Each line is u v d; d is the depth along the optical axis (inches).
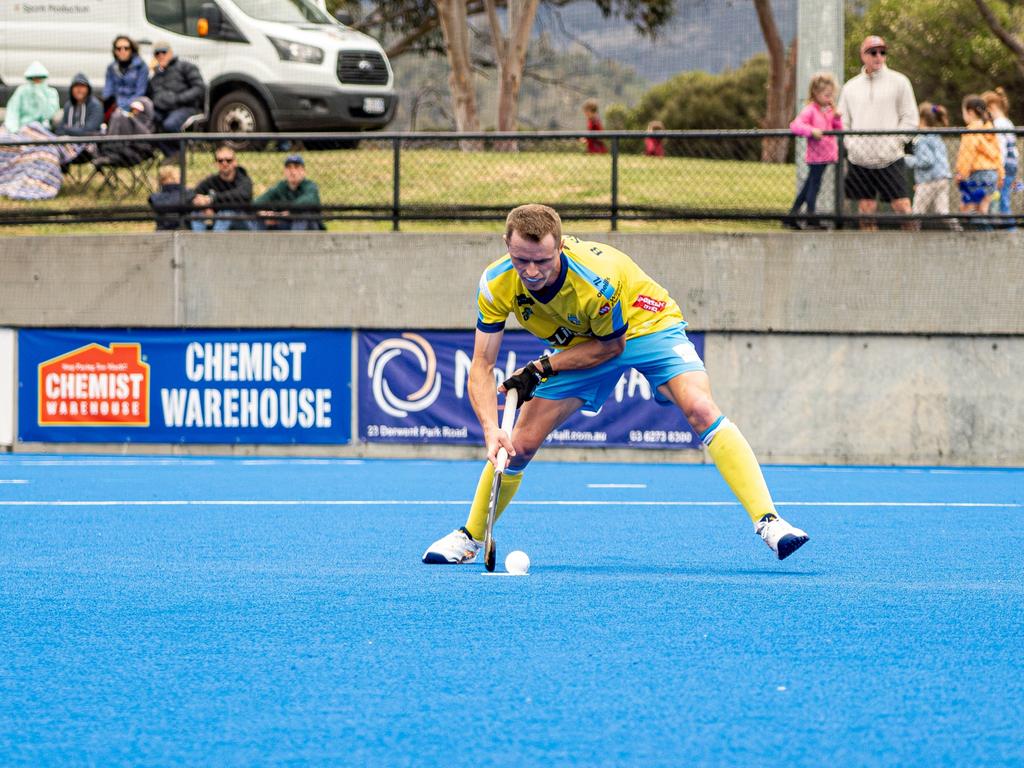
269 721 551.8
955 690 603.5
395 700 585.3
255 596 871.7
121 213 2394.2
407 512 1466.5
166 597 869.2
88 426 2348.7
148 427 2330.2
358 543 1192.2
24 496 1635.1
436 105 5772.6
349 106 2910.9
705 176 2416.3
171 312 2322.8
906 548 1182.3
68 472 1980.8
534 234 829.8
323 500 1596.9
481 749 509.7
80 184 2422.5
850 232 2213.3
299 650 692.1
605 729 537.0
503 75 4921.3
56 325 2356.1
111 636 733.3
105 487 1752.0
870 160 2230.6
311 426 2294.5
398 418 2276.1
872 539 1254.9
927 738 524.4
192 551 1131.9
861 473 2069.4
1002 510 1536.7
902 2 5846.5
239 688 609.0
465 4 4948.3
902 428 2220.7
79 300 2342.5
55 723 550.9
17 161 2433.6
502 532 1295.5
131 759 500.4
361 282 2277.3
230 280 2304.4
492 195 2458.2
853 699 586.2
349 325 2283.5
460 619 780.6
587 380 970.7
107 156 2412.6
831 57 2486.5
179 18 2896.2
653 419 2231.8
